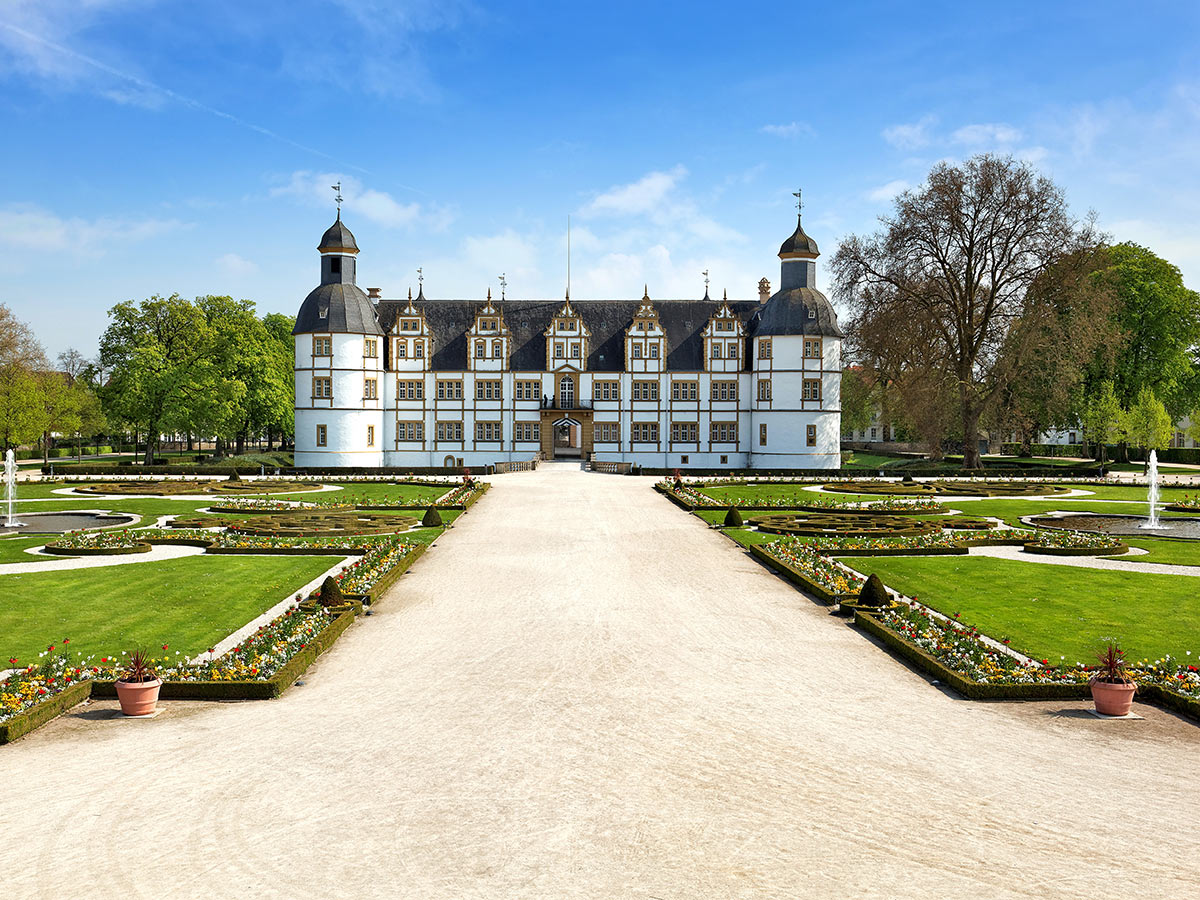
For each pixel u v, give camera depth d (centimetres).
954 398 7444
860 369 9350
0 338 7931
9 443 7800
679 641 2170
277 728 1577
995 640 2142
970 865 1077
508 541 3716
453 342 8756
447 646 2131
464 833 1158
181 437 13650
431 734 1536
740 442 8706
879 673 1923
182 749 1475
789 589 2789
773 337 8350
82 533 3750
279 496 5494
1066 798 1280
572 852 1105
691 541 3712
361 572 2864
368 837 1149
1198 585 2773
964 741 1516
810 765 1396
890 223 7056
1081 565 3145
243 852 1112
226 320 8925
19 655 2000
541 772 1362
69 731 1573
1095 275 7594
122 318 8231
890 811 1230
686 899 995
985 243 6831
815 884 1028
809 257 8494
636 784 1316
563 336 8638
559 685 1816
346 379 8100
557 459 8894
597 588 2788
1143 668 1878
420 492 5778
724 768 1380
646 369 8669
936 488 6059
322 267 8331
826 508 4662
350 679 1883
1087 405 7781
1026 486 6184
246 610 2442
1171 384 7969
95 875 1057
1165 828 1184
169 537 3619
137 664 1686
